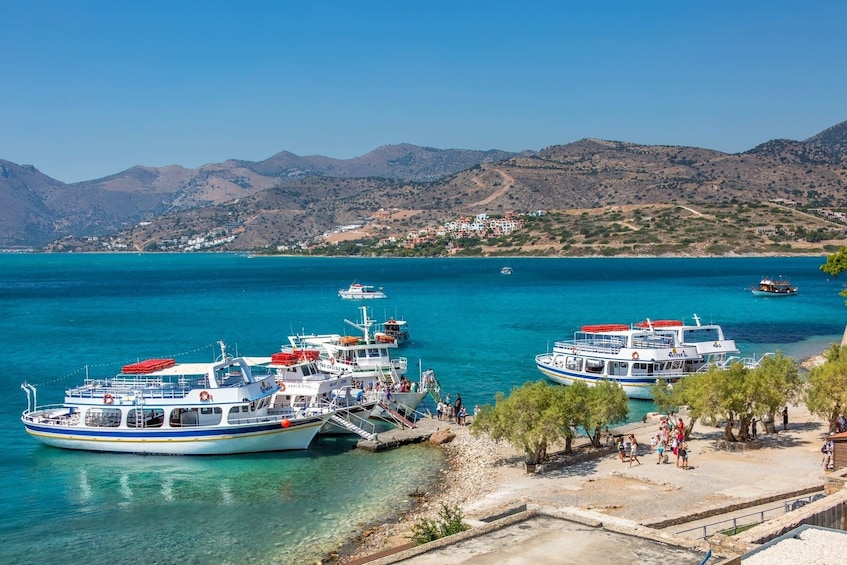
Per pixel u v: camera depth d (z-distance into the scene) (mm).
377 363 83688
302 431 60625
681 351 81062
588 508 41719
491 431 54219
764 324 138500
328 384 68875
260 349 119688
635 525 29000
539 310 169500
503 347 114375
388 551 34469
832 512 31281
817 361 92750
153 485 52875
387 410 68188
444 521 38688
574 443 57250
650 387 78938
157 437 59469
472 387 85562
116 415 60906
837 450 44969
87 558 40844
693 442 56219
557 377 85875
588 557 26281
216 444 59125
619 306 175875
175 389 62281
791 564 25484
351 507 47812
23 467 57000
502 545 27547
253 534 43656
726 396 53719
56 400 81750
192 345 123812
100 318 169000
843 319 145750
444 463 56875
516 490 47281
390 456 59219
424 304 191250
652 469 49562
